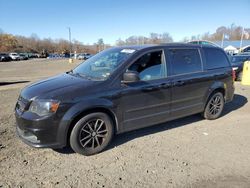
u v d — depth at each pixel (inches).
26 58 2527.1
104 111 171.3
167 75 198.8
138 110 184.4
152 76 191.0
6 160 159.5
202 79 221.3
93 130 168.4
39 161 159.5
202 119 244.8
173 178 142.0
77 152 165.6
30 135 157.9
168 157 166.6
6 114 254.1
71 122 158.1
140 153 171.9
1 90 406.6
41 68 1155.3
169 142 190.4
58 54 3730.3
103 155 169.0
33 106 155.9
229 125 230.4
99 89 166.9
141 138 197.0
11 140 188.7
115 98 171.5
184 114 215.8
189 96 214.7
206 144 187.9
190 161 161.6
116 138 196.7
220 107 247.1
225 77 244.8
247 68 458.3
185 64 212.7
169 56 202.2
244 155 171.0
